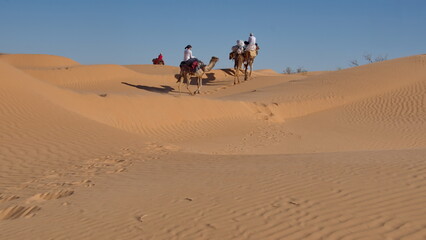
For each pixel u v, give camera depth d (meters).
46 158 11.79
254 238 5.35
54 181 9.63
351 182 7.25
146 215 6.50
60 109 16.70
